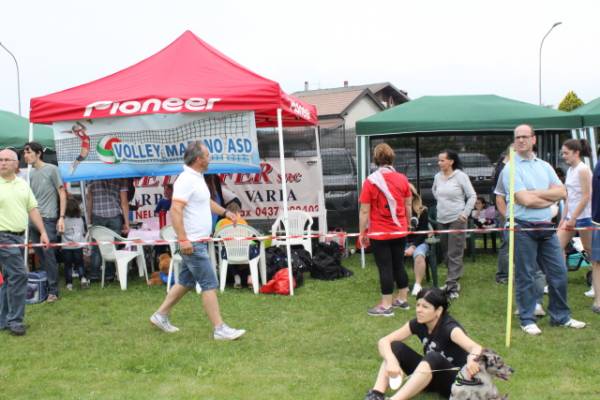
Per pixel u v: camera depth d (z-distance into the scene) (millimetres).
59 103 7980
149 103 7727
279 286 7629
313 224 11258
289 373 4820
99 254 8648
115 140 8039
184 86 7910
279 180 11180
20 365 5141
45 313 6934
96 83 8500
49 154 13430
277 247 8680
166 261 8492
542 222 5727
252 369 4926
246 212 11281
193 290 7871
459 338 4039
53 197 7621
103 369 5012
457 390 3818
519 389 4371
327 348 5461
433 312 4117
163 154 8000
